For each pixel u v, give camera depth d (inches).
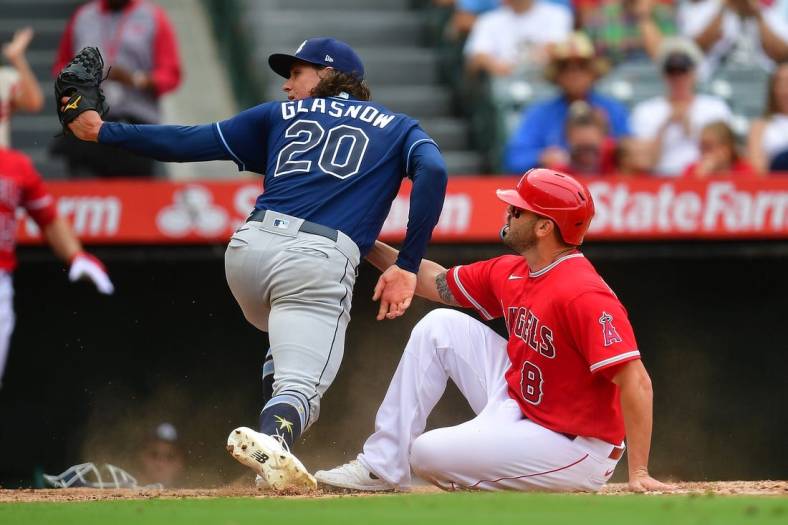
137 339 1040.8
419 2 1606.8
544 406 573.6
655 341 1048.2
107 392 1040.2
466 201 971.9
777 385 1047.6
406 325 1016.2
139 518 400.8
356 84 617.0
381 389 1011.3
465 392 610.5
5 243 916.0
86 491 631.2
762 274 1044.5
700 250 1011.9
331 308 566.6
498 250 994.1
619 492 550.6
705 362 1045.2
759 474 1042.1
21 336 1038.4
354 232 572.4
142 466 1021.8
